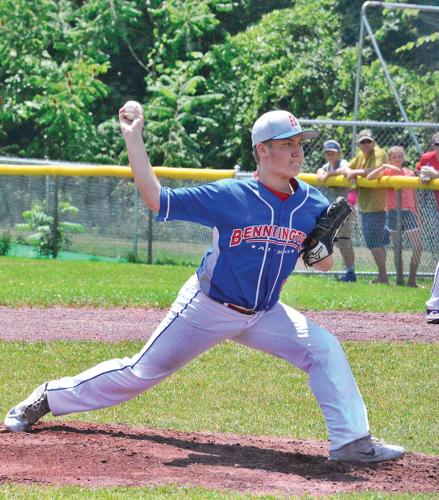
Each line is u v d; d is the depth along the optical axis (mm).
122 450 13477
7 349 21641
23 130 55719
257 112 51781
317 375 13031
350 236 34375
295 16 53031
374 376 20500
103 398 13711
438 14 47531
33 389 18484
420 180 33125
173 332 13164
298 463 13320
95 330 23859
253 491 11648
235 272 12680
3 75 55094
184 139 51312
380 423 17062
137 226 39406
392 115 45625
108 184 39875
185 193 12438
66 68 53500
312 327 13188
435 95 45438
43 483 11773
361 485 12164
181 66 53344
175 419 16766
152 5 56250
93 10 55688
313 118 49438
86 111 53531
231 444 14375
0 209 41719
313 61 50500
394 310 27891
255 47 52969
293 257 12953
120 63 57531
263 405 18125
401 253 33906
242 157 52688
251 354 22141
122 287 30562
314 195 12969
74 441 13836
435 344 23375
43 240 40812
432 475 12852
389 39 48969
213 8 56781
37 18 54875
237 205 12461
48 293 28469
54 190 40688
